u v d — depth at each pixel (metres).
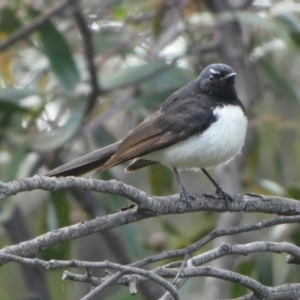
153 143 9.14
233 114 9.35
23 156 11.53
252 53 13.11
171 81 12.26
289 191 11.91
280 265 11.70
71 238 6.70
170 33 13.48
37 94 12.28
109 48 13.03
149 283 12.12
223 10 13.08
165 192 12.98
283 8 12.73
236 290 10.58
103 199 12.19
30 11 12.77
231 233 6.95
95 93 11.74
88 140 12.96
